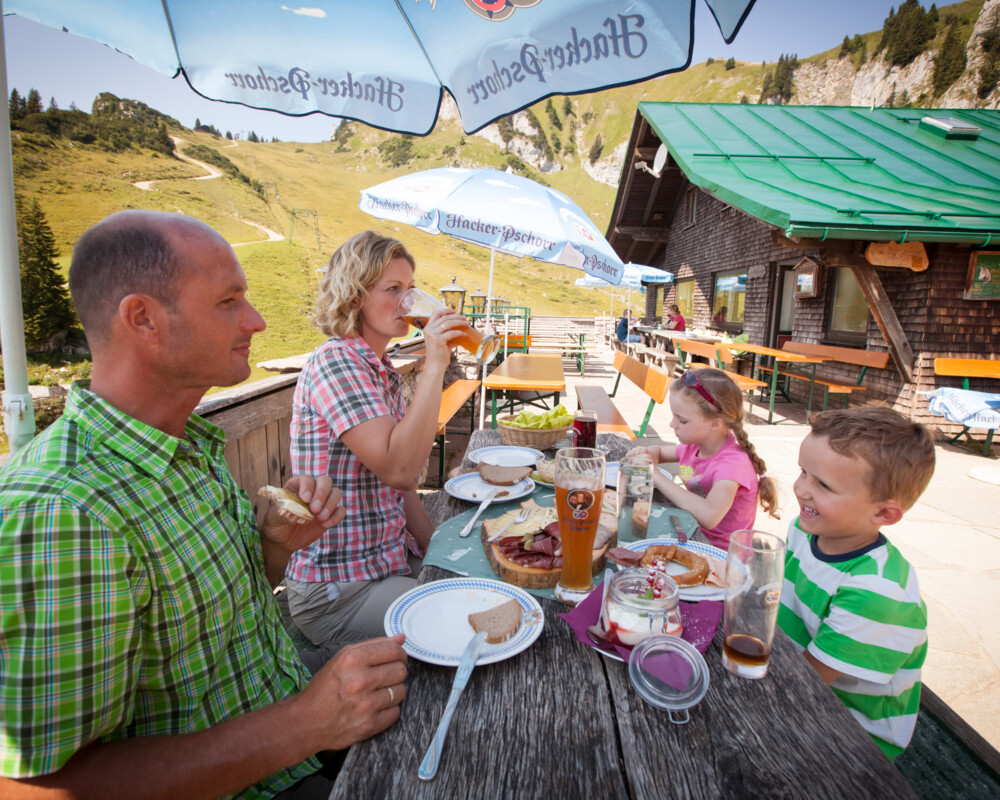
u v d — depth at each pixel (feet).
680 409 6.88
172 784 2.56
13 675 2.28
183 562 3.04
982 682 7.55
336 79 7.21
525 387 16.10
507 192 13.51
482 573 4.48
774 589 3.14
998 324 20.89
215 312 3.16
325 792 3.72
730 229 38.93
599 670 3.26
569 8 5.62
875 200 20.94
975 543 11.91
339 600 5.52
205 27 6.86
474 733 2.76
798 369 29.43
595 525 3.96
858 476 4.05
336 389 5.28
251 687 3.55
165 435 3.07
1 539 2.28
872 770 2.55
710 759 2.61
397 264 5.87
